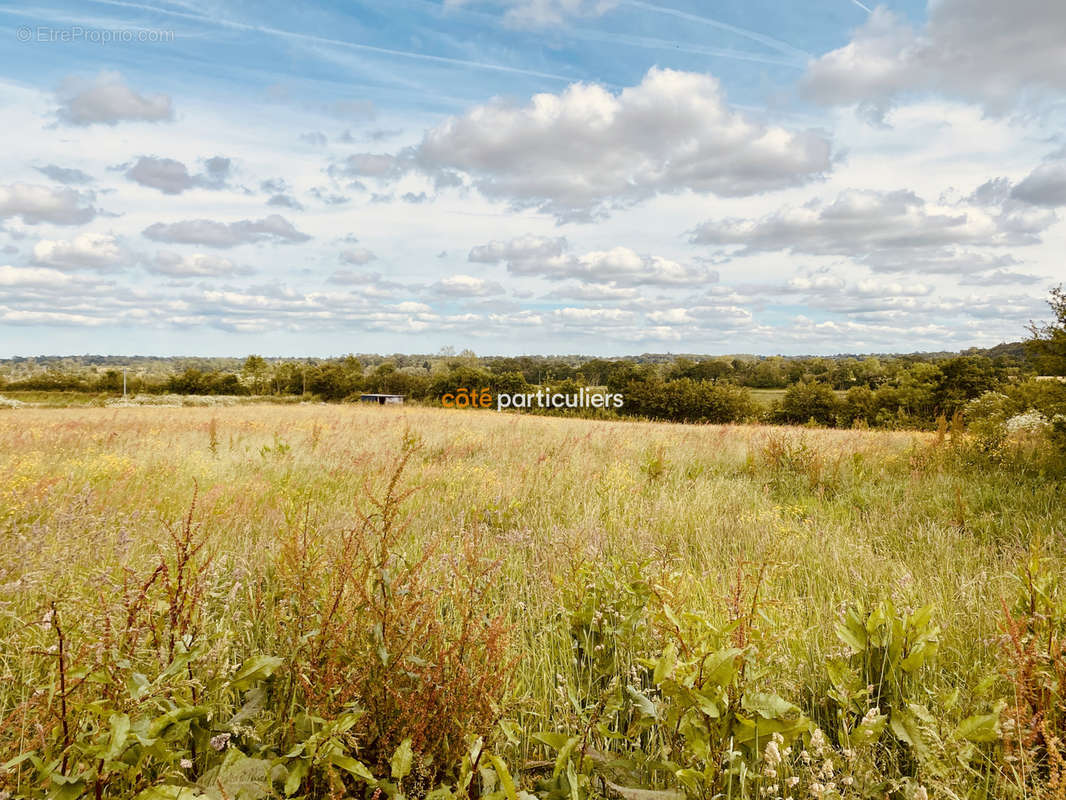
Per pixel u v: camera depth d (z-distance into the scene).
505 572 4.57
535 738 2.29
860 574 4.63
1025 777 2.12
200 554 4.04
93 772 1.73
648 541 5.18
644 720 2.43
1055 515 6.61
